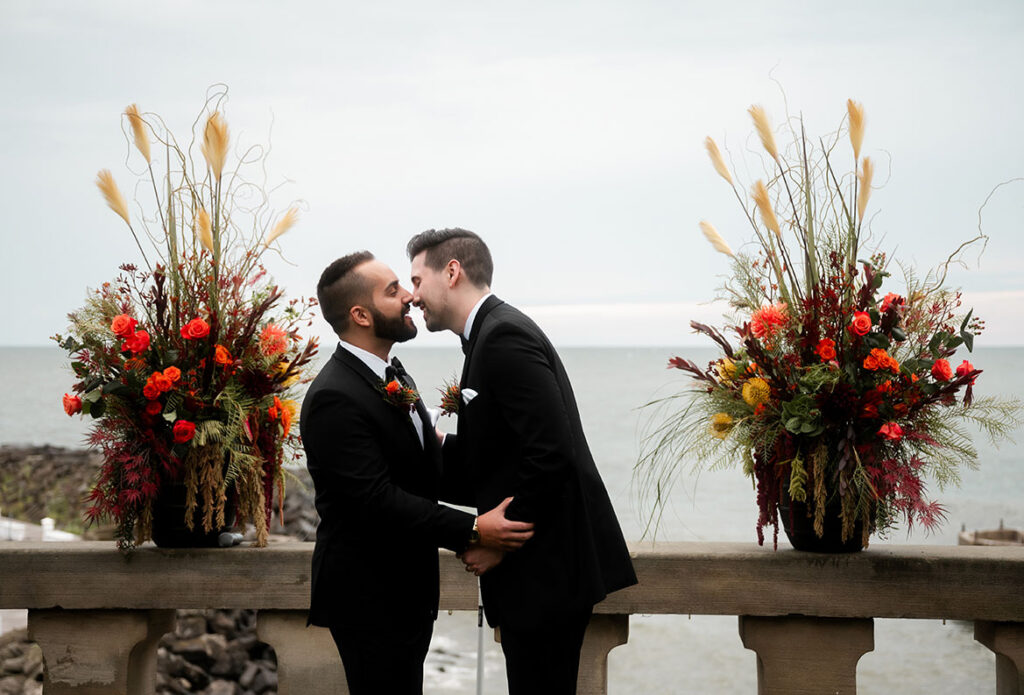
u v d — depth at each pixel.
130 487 2.80
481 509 2.50
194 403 2.79
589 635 2.89
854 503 2.72
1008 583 2.75
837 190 2.90
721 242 2.93
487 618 2.57
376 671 2.58
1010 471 41.56
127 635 2.94
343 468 2.49
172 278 2.94
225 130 2.94
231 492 2.94
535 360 2.38
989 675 12.78
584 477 2.52
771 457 2.78
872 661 13.52
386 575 2.58
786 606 2.81
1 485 25.45
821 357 2.71
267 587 2.91
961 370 2.64
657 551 2.86
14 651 7.39
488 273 2.63
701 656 13.85
